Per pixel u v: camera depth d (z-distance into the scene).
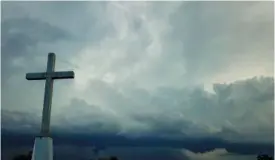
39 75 14.26
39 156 12.77
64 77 14.13
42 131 13.22
